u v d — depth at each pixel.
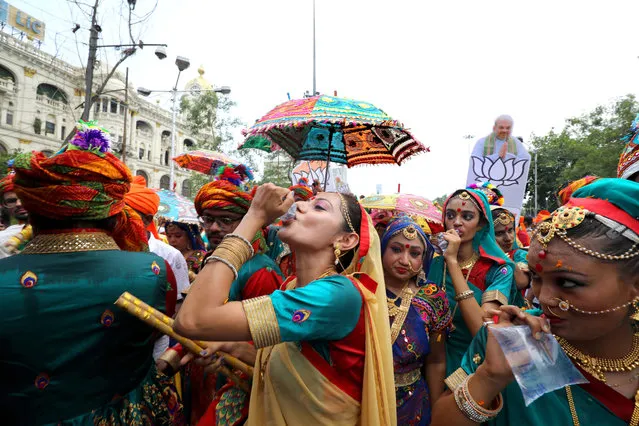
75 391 1.30
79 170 1.32
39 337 1.24
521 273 2.70
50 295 1.26
